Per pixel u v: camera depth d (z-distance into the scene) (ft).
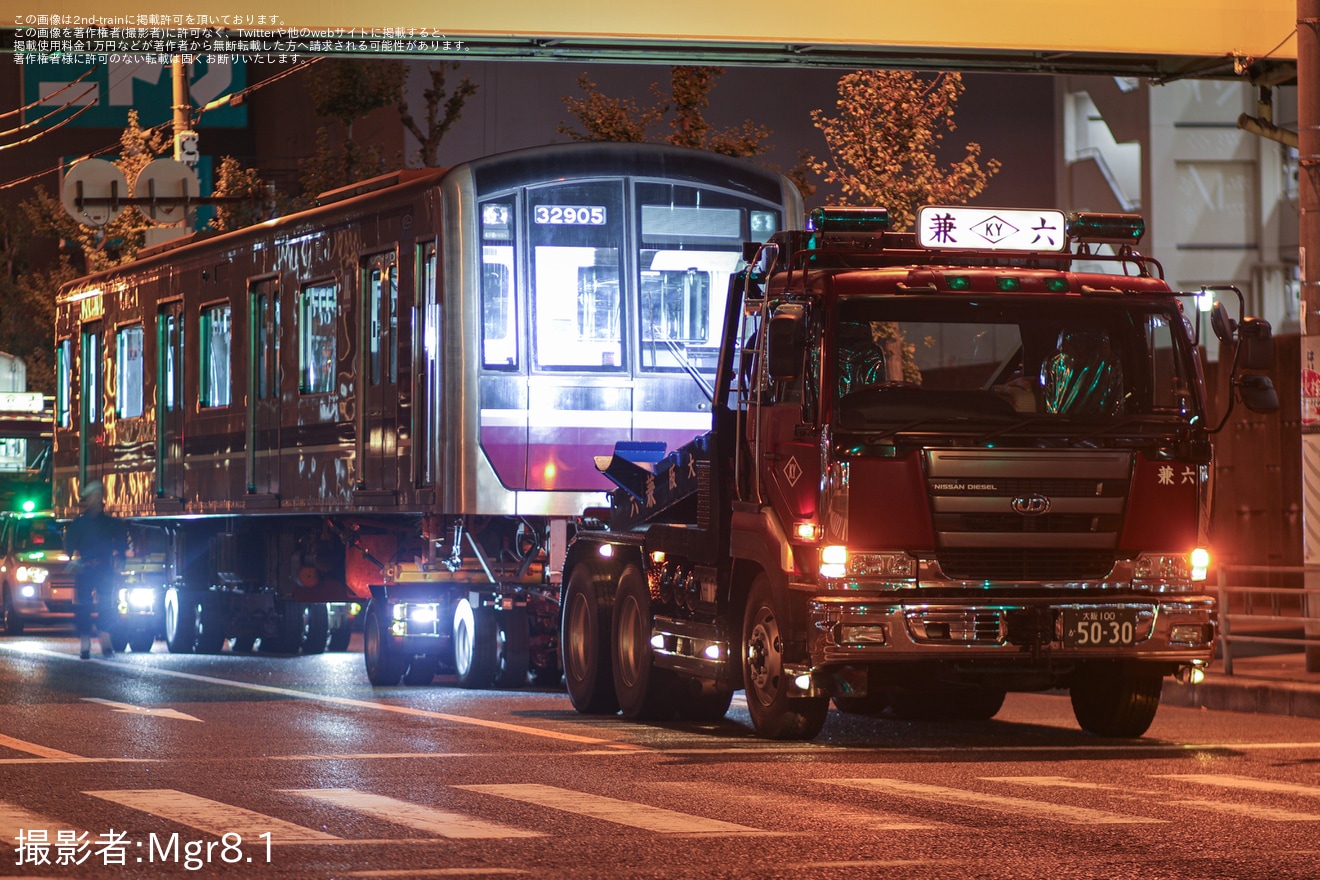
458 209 188.44
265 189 407.85
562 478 189.57
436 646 200.64
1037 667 136.05
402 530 213.87
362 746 136.67
